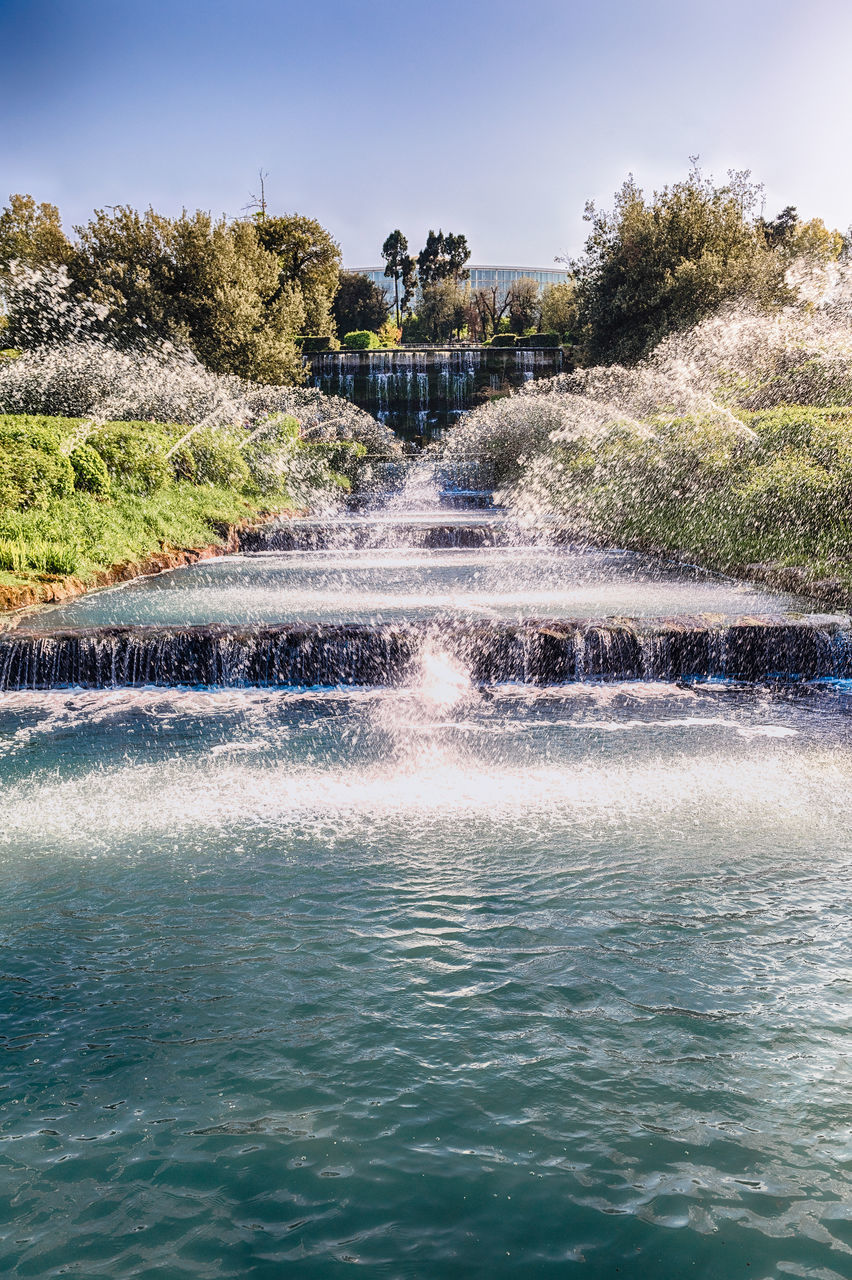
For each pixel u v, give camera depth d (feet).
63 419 58.23
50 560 39.40
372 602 36.29
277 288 151.33
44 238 127.85
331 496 100.94
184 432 74.33
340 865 14.03
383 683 26.40
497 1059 9.19
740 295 130.72
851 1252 6.80
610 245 153.07
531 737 21.12
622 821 15.81
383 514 87.86
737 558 45.88
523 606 34.91
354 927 12.05
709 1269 6.64
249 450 87.71
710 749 20.08
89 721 22.68
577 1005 10.16
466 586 41.47
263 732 21.63
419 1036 9.61
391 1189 7.45
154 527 52.65
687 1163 7.73
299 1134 8.13
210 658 26.30
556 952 11.34
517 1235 6.97
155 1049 9.43
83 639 26.25
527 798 17.01
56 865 14.08
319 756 19.71
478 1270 6.64
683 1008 10.08
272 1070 9.07
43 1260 6.75
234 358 125.49
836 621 27.63
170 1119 8.35
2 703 24.61
